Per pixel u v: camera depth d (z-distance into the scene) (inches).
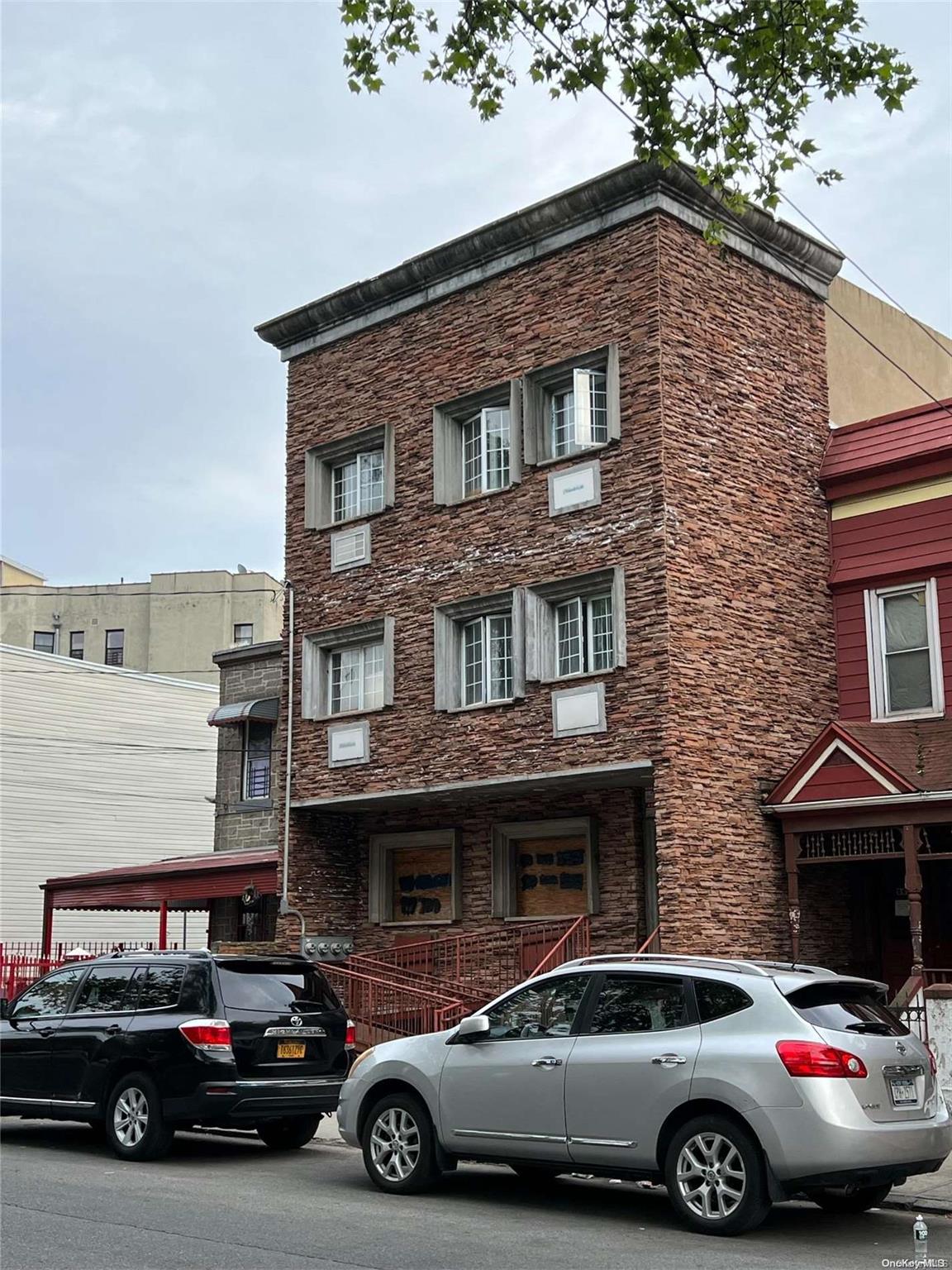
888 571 762.2
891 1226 388.2
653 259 727.1
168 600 2481.5
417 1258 331.6
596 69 486.9
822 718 764.0
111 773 1513.3
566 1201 422.9
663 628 689.0
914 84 469.1
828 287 888.9
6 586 2541.8
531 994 427.2
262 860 933.2
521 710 750.5
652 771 695.1
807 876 734.5
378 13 481.1
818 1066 360.2
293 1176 470.0
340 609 868.0
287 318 918.4
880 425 793.6
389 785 813.2
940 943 728.3
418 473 836.0
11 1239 350.9
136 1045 505.0
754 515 751.7
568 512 744.3
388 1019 749.9
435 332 840.3
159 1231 362.3
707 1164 370.9
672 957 412.2
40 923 1425.9
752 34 465.1
